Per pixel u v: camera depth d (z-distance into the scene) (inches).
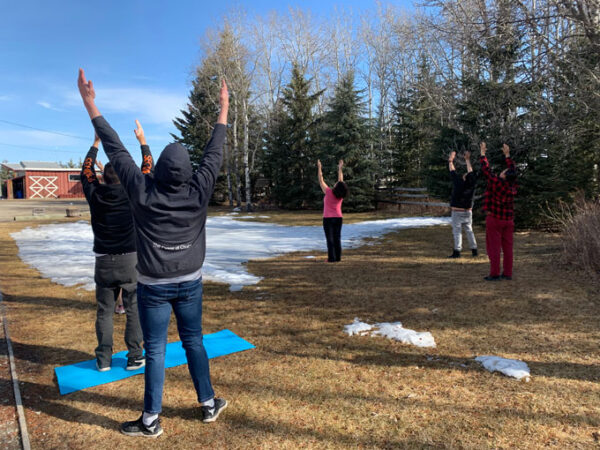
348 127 862.5
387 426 103.0
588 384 118.9
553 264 269.0
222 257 349.4
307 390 122.6
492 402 111.9
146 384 100.7
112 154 99.1
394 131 1035.3
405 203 838.5
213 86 1050.1
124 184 96.3
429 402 113.6
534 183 420.8
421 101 784.3
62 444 99.0
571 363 133.1
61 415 112.1
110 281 131.4
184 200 95.6
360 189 845.2
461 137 524.1
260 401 117.1
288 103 1015.6
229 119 1114.1
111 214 127.0
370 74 1309.1
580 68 312.0
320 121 989.8
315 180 989.2
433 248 361.4
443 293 217.8
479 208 478.9
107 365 138.2
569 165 405.1
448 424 102.7
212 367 139.7
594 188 401.1
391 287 234.4
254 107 1151.0
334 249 316.2
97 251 130.3
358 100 876.0
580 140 362.6
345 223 620.7
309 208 1060.5
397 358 143.2
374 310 195.6
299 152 1016.2
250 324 182.9
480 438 96.3
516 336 157.5
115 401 119.1
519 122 379.2
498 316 179.8
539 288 217.2
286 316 192.4
